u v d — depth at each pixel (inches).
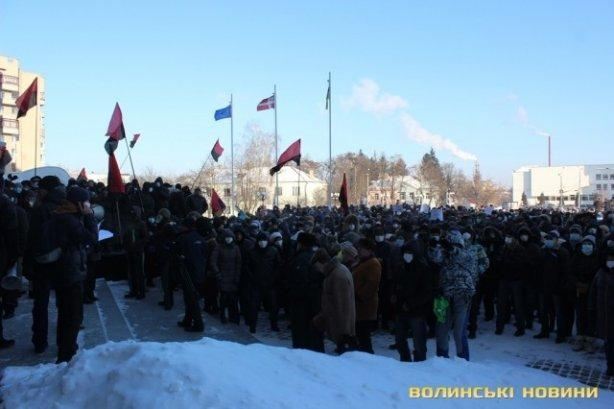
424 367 243.0
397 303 314.7
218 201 685.9
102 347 190.9
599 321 325.7
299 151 772.6
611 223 618.8
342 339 280.5
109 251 546.0
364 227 506.6
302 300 311.9
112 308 398.9
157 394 156.8
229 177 2375.7
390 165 3860.7
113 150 497.4
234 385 163.8
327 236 457.4
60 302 242.8
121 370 169.3
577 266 394.6
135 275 458.6
